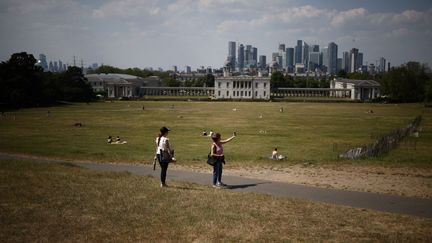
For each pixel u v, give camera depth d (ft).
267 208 73.41
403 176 112.16
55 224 62.13
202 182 102.58
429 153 176.65
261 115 442.91
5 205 70.44
